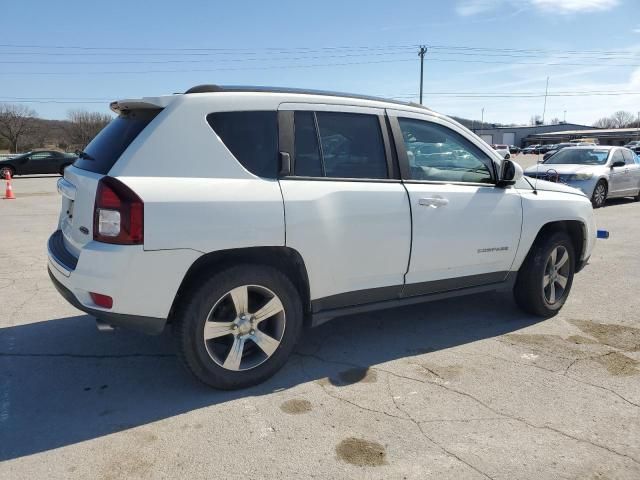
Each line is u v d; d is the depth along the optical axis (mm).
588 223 5047
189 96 3189
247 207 3164
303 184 3416
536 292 4699
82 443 2826
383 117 3859
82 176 3219
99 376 3623
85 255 2971
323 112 3600
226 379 3346
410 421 3057
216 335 3268
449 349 4137
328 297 3637
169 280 3016
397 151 3869
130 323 3025
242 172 3238
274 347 3490
